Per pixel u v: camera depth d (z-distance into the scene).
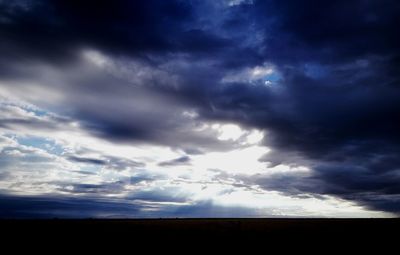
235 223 66.19
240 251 34.59
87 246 36.03
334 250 34.47
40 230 46.97
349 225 58.53
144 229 51.78
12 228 48.78
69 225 55.81
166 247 36.59
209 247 36.78
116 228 52.81
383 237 42.44
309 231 49.59
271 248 36.03
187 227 56.19
